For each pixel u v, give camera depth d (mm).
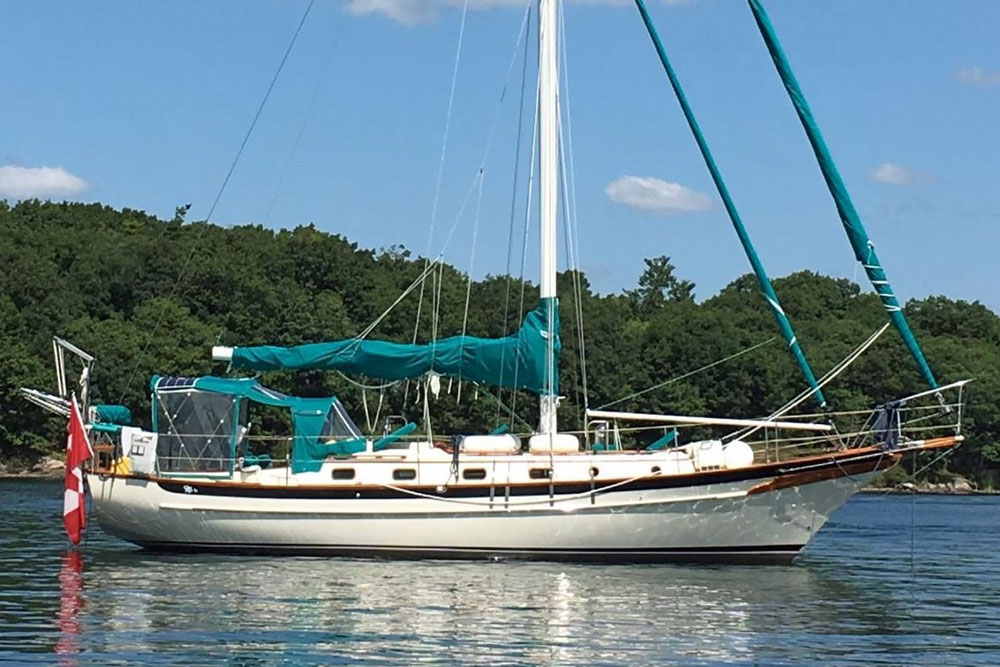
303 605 21953
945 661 18422
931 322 110188
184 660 17562
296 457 28125
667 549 27297
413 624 20391
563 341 74562
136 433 29078
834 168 27078
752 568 27453
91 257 92312
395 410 64500
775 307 28641
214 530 28391
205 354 78250
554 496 26938
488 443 28031
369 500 27516
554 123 28688
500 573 25828
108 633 19312
